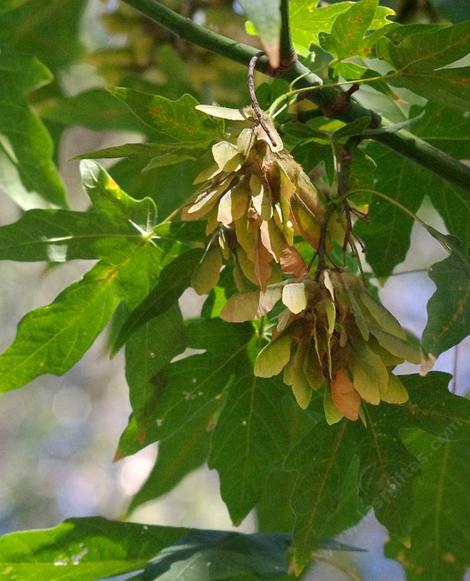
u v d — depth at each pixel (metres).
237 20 1.81
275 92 1.45
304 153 1.44
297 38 1.51
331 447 1.43
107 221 1.46
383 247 1.56
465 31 1.38
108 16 1.82
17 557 1.52
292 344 1.34
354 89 1.45
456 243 1.37
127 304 1.48
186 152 1.39
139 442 1.49
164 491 1.73
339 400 1.33
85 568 1.53
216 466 1.50
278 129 1.43
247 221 1.34
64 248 1.46
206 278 1.38
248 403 1.49
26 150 1.69
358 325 1.33
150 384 1.47
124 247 1.47
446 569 1.59
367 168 1.45
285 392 1.49
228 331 1.48
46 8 1.88
